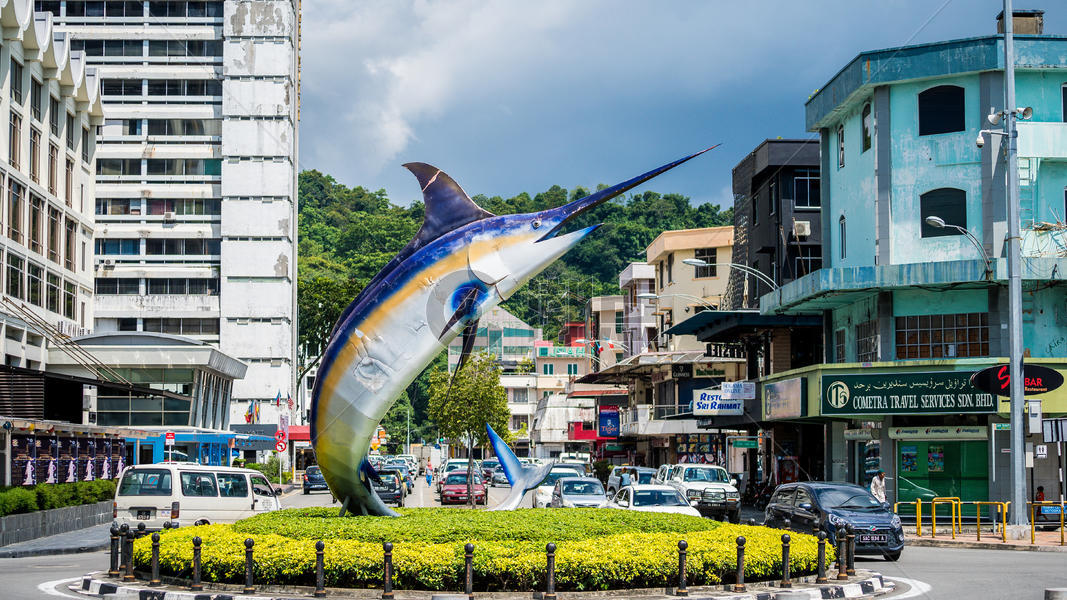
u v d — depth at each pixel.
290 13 81.00
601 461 67.69
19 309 42.97
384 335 16.16
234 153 79.88
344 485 17.59
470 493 44.62
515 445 104.94
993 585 18.52
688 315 69.25
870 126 38.44
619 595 15.27
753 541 17.48
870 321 37.94
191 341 61.56
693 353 60.28
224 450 60.31
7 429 28.20
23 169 45.41
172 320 79.88
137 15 80.38
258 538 16.55
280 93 80.25
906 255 36.94
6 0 41.91
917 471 35.91
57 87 50.06
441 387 50.69
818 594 16.28
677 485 35.81
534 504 35.69
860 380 35.78
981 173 35.91
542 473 19.17
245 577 15.51
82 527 33.00
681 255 70.19
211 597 15.08
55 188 50.19
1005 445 34.25
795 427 47.78
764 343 47.66
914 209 36.94
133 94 80.25
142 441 47.31
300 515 18.73
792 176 49.41
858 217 39.16
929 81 36.88
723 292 68.06
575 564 15.20
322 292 94.44
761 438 51.00
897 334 36.72
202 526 19.44
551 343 108.12
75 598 16.14
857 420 38.66
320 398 16.77
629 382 74.38
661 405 63.00
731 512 34.66
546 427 91.81
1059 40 35.72
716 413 44.69
